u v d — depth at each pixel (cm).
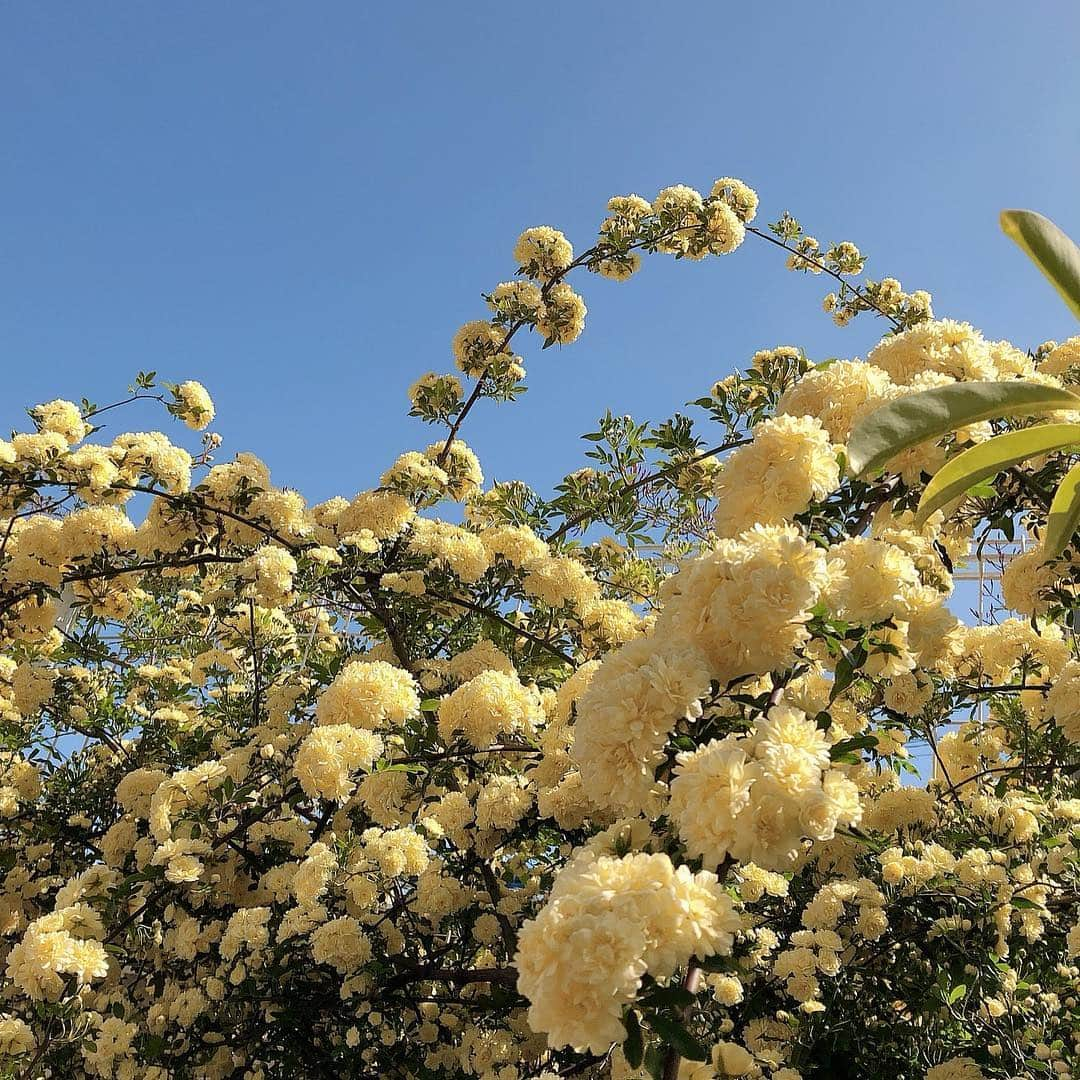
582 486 418
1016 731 308
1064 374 240
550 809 255
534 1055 272
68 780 400
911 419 138
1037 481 209
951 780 339
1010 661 286
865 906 252
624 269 486
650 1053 123
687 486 399
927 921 259
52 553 366
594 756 146
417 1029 297
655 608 362
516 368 460
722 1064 154
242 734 390
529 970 112
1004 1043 229
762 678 179
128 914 298
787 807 130
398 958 284
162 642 491
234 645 414
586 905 113
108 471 358
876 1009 255
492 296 471
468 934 302
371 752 273
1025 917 260
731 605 148
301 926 266
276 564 338
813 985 238
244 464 379
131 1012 302
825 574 150
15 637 385
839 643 162
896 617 171
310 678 397
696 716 145
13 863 376
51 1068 275
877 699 259
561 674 375
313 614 446
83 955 252
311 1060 287
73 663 460
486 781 300
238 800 299
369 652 398
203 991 292
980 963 243
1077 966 263
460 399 451
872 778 299
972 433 183
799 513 174
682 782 134
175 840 292
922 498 149
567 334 482
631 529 413
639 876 118
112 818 393
